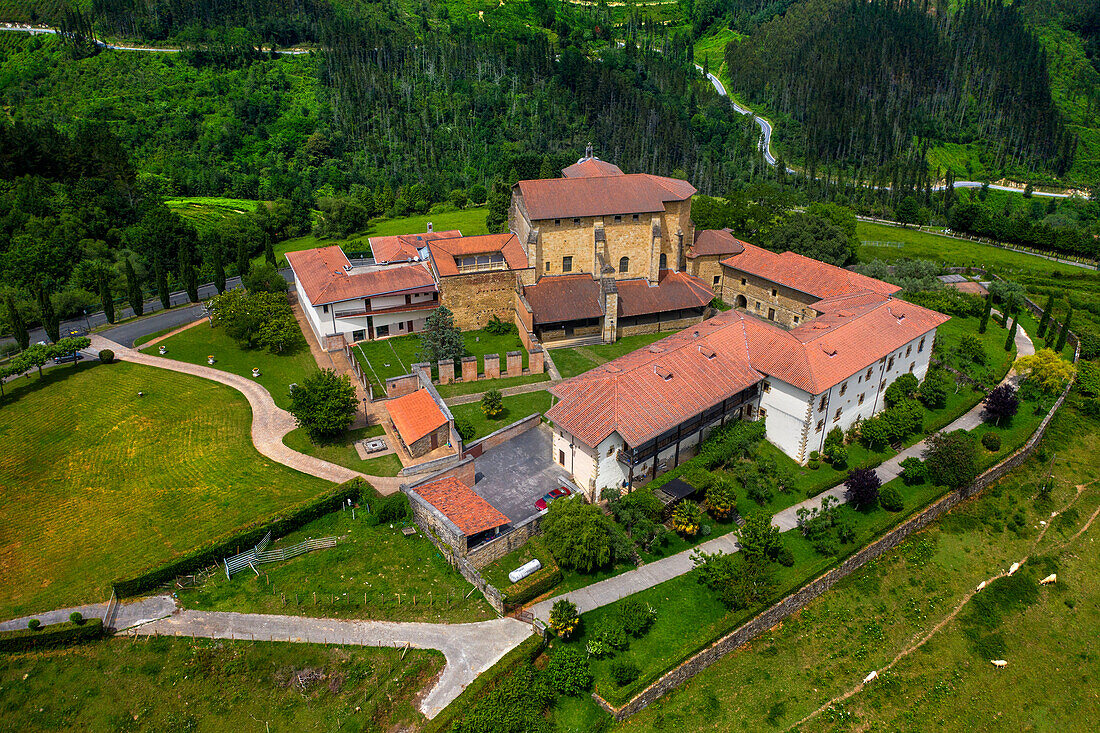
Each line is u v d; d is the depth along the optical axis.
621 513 58.47
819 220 112.88
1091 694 52.56
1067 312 105.06
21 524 58.88
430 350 81.94
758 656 51.91
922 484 68.00
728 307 104.31
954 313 102.88
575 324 92.12
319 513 59.62
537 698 46.00
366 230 157.25
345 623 50.53
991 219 162.50
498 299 92.31
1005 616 57.75
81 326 99.50
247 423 72.88
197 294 112.12
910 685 51.41
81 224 124.50
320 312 86.38
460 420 71.00
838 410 70.56
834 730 47.56
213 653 47.78
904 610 57.44
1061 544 66.12
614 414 61.00
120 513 59.91
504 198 140.12
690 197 98.06
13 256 111.88
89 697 45.25
